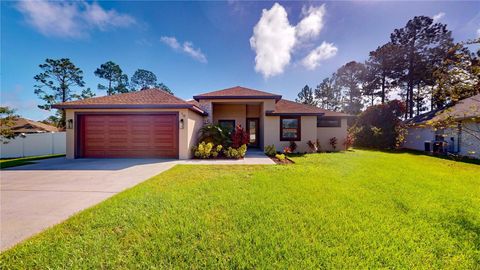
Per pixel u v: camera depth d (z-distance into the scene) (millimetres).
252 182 5859
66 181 6184
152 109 10664
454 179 6363
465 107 7566
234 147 11852
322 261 2398
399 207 4059
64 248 2650
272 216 3594
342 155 12242
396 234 3020
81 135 10875
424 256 2510
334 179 6234
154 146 10836
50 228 3197
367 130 18438
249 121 16688
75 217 3557
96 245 2699
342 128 15219
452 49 4977
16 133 15617
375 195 4762
